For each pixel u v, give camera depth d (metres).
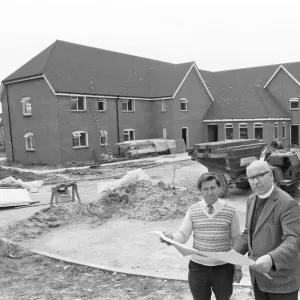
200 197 13.50
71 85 28.88
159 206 11.38
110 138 32.22
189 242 8.24
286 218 3.17
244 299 5.31
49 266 7.34
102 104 31.66
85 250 8.45
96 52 35.25
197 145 14.70
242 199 14.05
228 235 3.88
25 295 5.89
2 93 32.28
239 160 14.30
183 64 38.53
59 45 31.97
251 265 3.00
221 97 42.06
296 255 3.07
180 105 36.56
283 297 3.21
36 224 10.51
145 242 8.83
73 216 11.19
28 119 30.02
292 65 39.94
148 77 38.91
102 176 21.97
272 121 35.22
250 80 42.72
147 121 36.50
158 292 5.84
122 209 11.54
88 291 5.99
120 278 6.54
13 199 14.01
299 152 13.92
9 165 30.20
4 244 8.70
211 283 3.89
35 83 28.92
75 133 28.91
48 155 28.69
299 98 38.25
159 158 31.33
